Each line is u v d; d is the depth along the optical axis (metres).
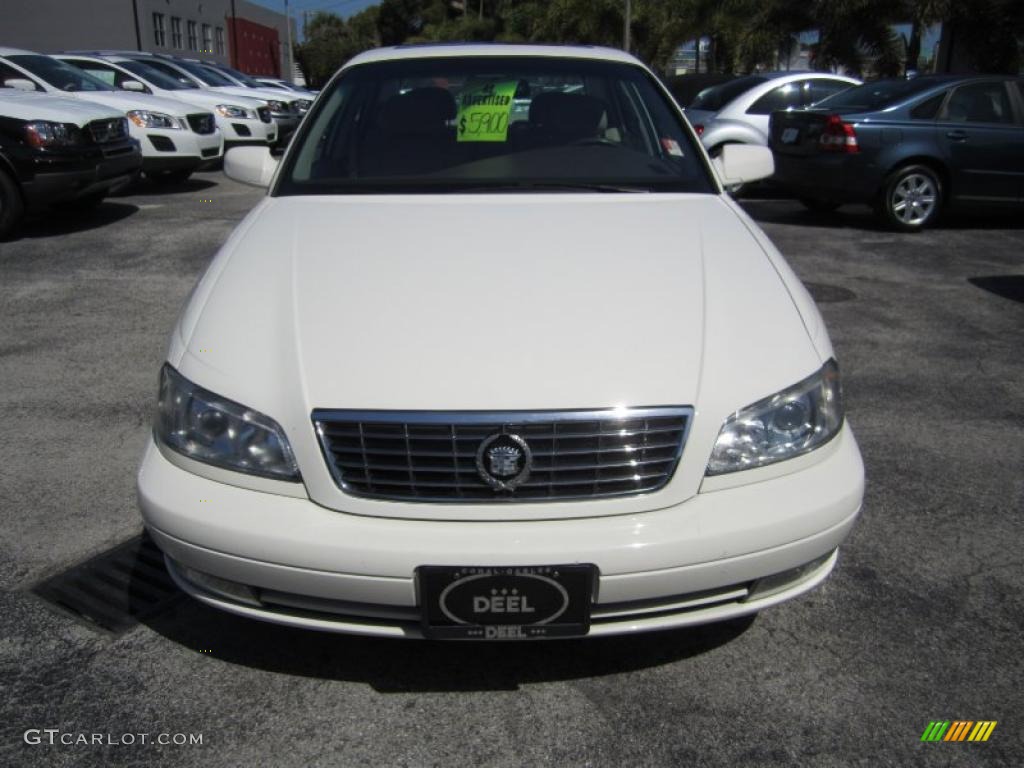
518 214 2.69
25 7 32.34
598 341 2.05
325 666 2.27
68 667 2.25
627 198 2.88
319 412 1.93
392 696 2.17
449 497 1.92
